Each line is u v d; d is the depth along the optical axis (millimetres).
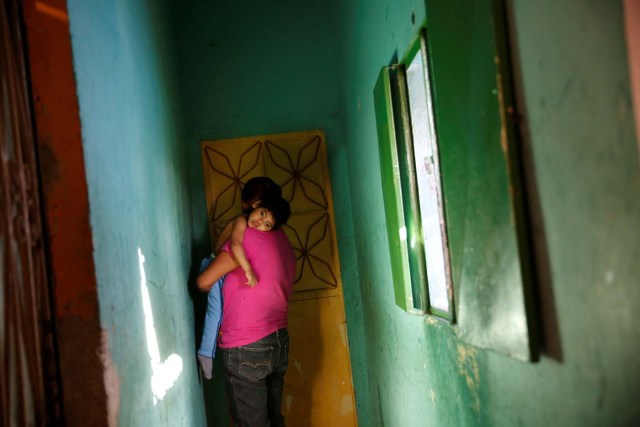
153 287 2354
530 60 1158
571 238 1072
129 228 2053
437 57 1602
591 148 979
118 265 1873
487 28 1253
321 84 4074
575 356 1094
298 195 3977
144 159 2441
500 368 1496
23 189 1548
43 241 1624
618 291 943
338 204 4039
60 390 1629
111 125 1950
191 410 3000
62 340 1623
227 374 3312
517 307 1214
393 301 2893
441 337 2080
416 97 2420
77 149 1639
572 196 1056
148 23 2859
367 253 3531
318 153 4016
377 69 2723
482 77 1298
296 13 4082
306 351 3955
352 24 3332
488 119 1284
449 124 1547
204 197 3926
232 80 4035
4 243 1433
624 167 896
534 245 1224
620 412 965
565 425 1154
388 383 3289
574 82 1010
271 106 4039
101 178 1776
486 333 1400
